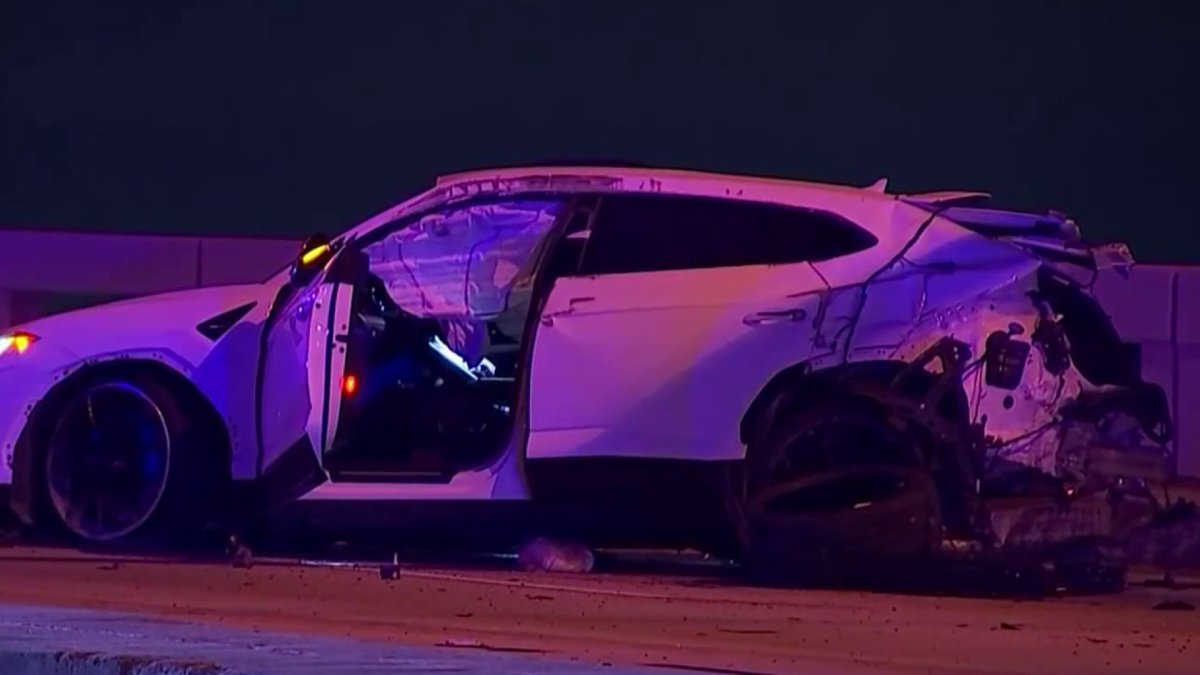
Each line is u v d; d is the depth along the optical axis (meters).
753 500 37.69
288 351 38.72
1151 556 41.94
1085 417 37.75
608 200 38.59
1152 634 32.97
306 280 39.16
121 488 39.97
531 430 37.84
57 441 39.94
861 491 38.00
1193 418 63.12
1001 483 37.56
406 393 38.62
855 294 37.56
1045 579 37.62
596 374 37.69
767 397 37.59
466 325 39.09
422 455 38.44
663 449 37.56
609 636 31.17
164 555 40.34
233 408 39.44
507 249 39.38
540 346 37.84
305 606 33.91
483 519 38.50
